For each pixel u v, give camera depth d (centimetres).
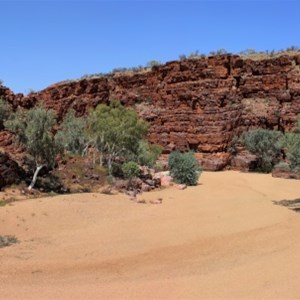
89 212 2092
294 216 2081
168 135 6056
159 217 2081
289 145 2523
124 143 3722
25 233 1717
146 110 6381
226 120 5688
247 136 5359
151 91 6569
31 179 2739
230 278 1155
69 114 5938
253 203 2506
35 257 1417
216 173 4938
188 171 3603
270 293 1020
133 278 1198
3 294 1039
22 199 2333
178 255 1438
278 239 1602
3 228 1747
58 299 996
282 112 5731
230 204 2469
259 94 6016
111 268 1305
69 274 1244
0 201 2214
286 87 5878
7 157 2605
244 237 1652
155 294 1033
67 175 3041
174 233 1748
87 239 1658
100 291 1066
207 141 5659
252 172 5084
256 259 1345
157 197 2753
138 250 1505
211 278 1163
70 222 1909
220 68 5991
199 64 6128
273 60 6009
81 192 2742
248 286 1080
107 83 7044
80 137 4372
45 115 2677
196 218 2050
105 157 3828
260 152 5228
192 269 1272
